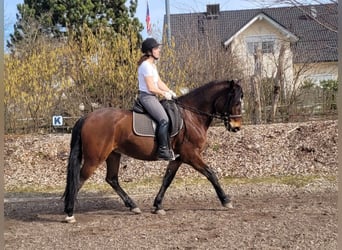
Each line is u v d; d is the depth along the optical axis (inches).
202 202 358.9
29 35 927.7
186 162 319.0
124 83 642.2
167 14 783.7
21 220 312.8
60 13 1152.2
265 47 1108.5
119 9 1169.4
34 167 484.1
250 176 448.8
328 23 454.3
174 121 306.5
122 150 307.6
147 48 306.5
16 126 620.4
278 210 319.0
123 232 275.0
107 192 407.2
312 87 663.1
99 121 299.9
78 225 295.3
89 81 652.7
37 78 637.9
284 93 660.7
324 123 531.5
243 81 660.7
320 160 462.0
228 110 319.0
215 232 268.1
